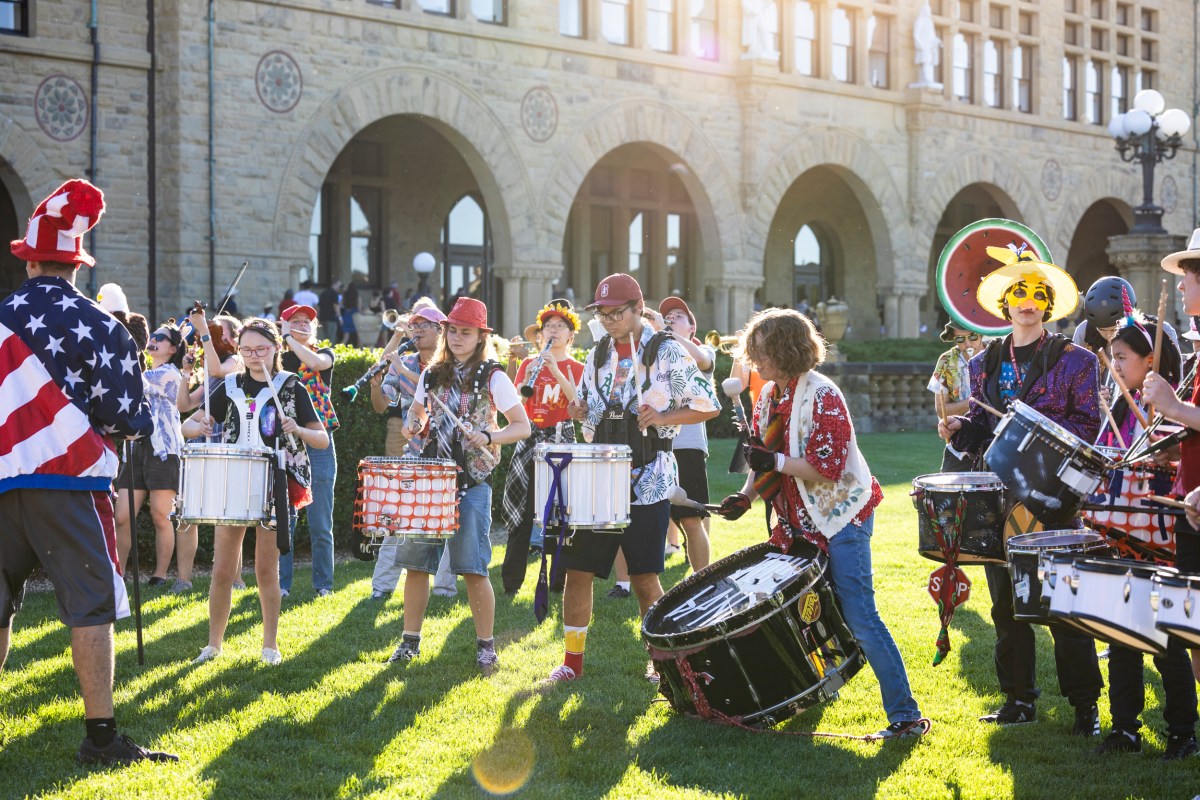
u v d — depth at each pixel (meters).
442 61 25.77
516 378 9.51
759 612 5.66
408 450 7.38
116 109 22.25
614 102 28.55
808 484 5.84
